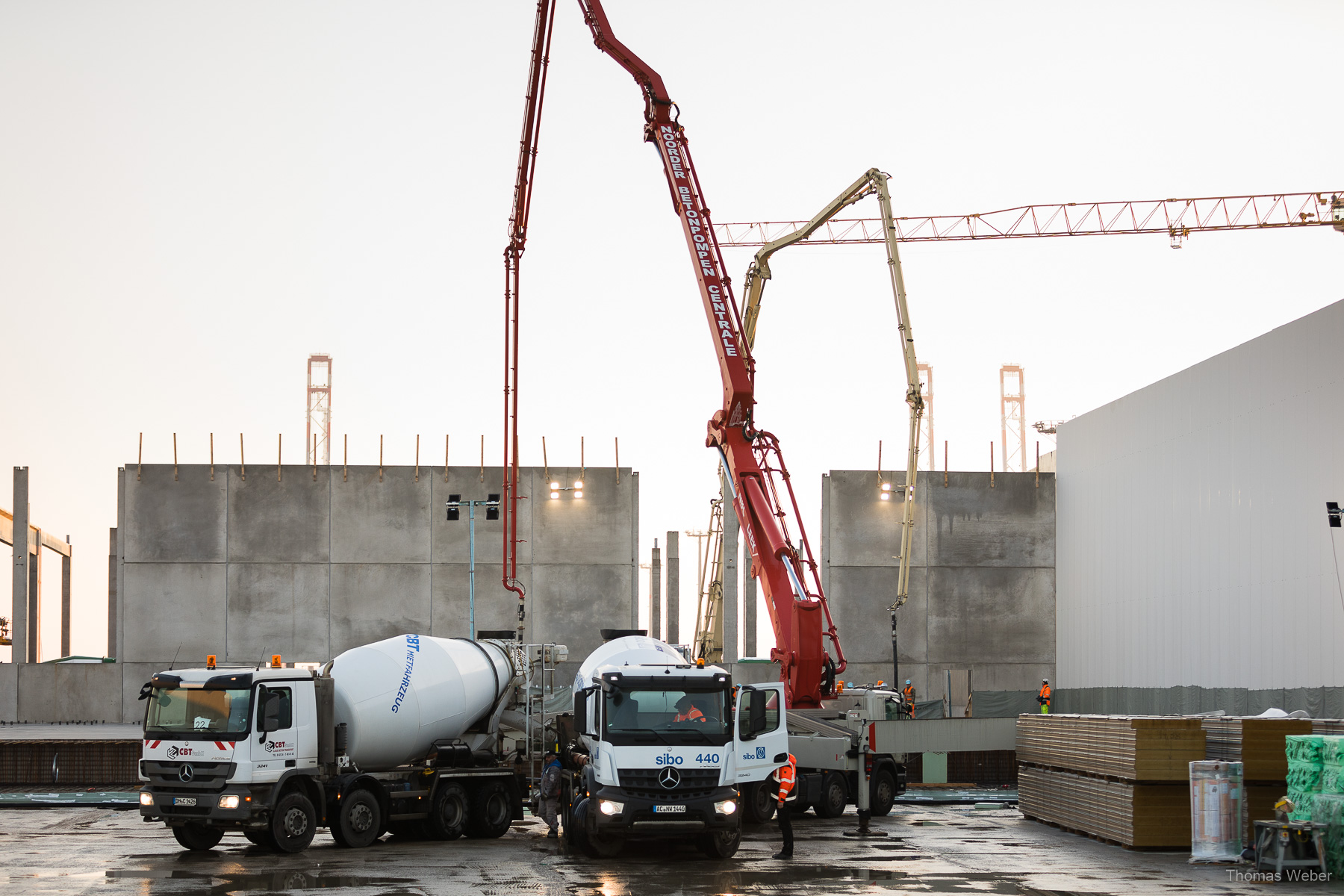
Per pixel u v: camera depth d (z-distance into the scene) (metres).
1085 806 26.38
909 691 45.69
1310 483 44.91
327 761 23.95
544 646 28.42
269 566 61.47
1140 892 19.06
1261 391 48.12
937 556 64.75
